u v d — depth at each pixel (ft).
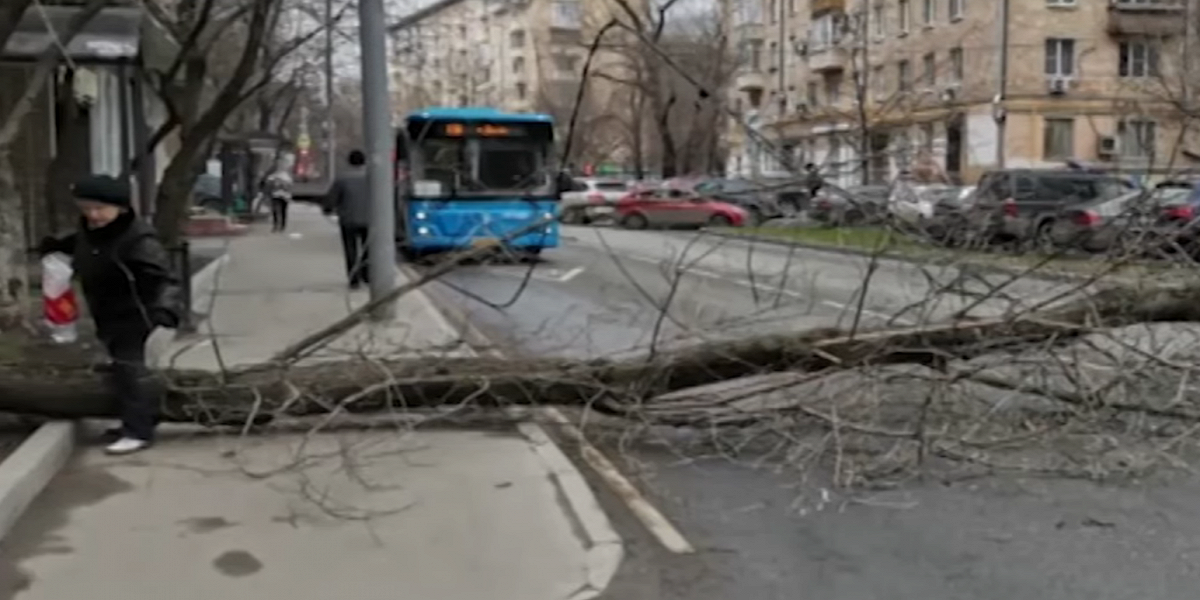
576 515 21.24
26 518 20.76
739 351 26.71
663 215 132.26
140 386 24.98
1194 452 25.63
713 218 120.78
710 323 36.70
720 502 22.54
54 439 24.13
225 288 60.39
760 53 232.53
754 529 20.88
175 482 23.02
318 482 23.12
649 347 28.53
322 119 255.09
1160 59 147.23
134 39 51.16
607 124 223.10
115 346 24.71
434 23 212.43
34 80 33.09
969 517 21.48
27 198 61.11
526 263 36.60
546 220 29.37
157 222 49.08
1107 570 18.57
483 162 81.10
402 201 83.41
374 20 46.88
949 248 31.83
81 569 18.38
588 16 226.99
